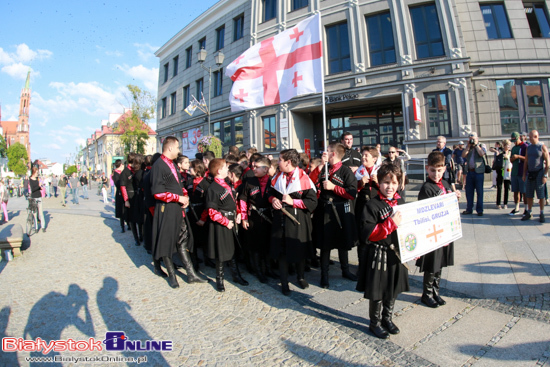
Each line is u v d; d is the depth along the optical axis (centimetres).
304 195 396
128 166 704
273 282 458
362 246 420
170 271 441
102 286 451
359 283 296
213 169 430
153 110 3064
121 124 3134
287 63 529
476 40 1284
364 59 1334
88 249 655
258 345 293
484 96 1251
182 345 297
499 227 609
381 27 1331
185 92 2455
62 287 448
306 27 509
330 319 335
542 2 1334
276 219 409
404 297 373
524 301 336
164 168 438
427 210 303
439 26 1245
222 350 287
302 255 396
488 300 348
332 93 1405
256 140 1692
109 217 1070
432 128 1230
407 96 1256
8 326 340
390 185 281
